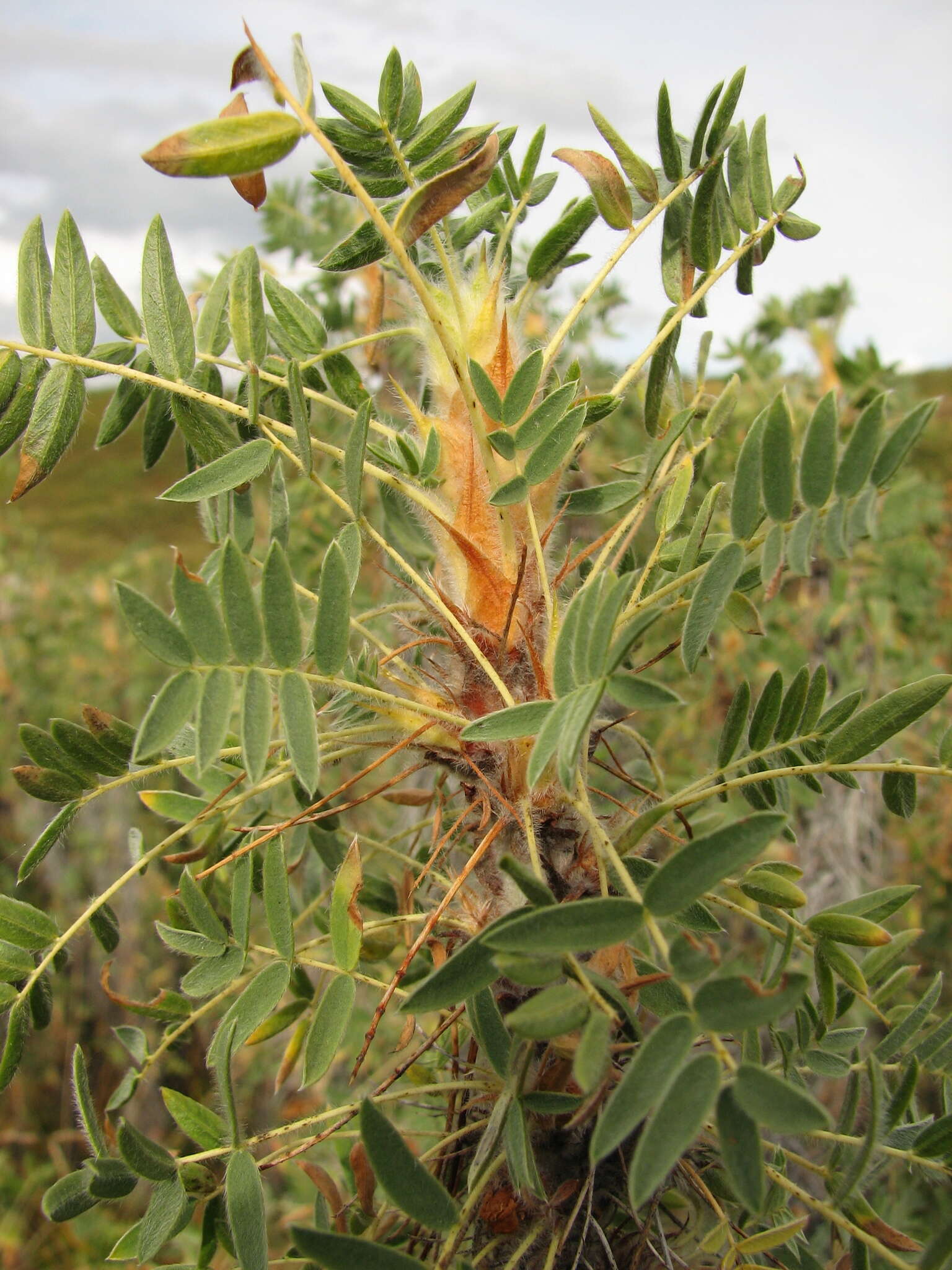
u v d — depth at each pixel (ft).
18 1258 1.56
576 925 0.33
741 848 0.33
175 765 0.52
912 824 1.42
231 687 0.39
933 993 0.48
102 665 2.48
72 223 0.49
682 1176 0.47
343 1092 0.83
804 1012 0.49
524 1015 0.33
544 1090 0.41
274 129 0.38
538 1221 0.45
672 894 0.33
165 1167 0.44
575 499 0.58
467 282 0.56
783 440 0.41
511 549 0.49
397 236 0.43
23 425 0.49
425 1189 0.37
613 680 0.36
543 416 0.46
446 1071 0.60
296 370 0.45
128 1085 0.52
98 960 1.93
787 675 1.12
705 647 0.42
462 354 0.45
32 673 2.42
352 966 0.45
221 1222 0.48
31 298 0.49
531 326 0.89
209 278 0.99
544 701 0.40
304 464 0.47
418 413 0.53
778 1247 0.49
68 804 0.51
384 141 0.49
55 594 2.67
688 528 0.64
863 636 1.12
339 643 0.42
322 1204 0.51
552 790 0.46
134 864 0.52
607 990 0.36
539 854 0.46
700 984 0.32
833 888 1.01
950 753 0.46
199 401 0.51
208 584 0.56
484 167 0.42
